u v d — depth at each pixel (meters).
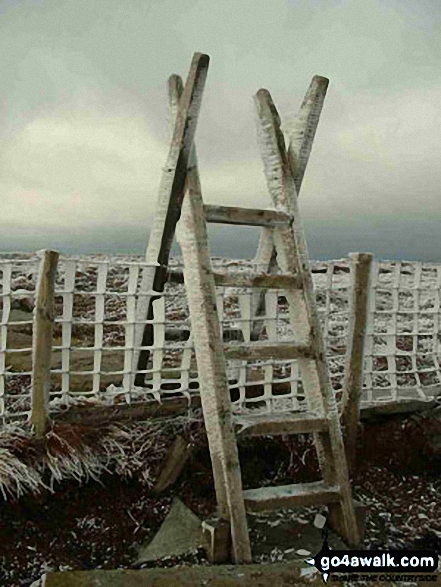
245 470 4.15
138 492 3.78
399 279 4.77
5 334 3.64
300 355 3.59
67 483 3.63
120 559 3.38
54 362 5.38
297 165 4.02
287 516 3.69
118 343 6.51
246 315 4.34
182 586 2.82
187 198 3.63
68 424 3.70
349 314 4.38
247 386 4.42
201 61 3.65
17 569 3.20
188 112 3.68
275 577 2.93
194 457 4.02
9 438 3.50
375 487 4.29
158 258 4.12
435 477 4.50
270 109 4.11
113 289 8.80
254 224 3.81
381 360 6.15
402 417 4.73
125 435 3.89
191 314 3.53
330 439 3.49
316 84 3.96
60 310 7.69
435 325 5.12
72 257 3.69
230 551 3.17
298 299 3.73
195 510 3.74
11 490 3.41
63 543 3.40
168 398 4.09
